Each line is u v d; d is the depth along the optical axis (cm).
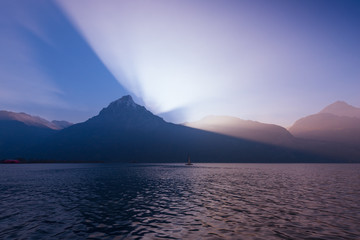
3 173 9212
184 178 7000
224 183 5456
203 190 4131
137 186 4769
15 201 2988
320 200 3091
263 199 3159
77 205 2720
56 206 2661
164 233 1656
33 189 4228
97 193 3728
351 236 1597
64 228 1788
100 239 1534
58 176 7644
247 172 10931
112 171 11294
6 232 1684
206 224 1891
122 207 2600
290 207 2602
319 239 1536
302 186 4844
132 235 1612
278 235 1612
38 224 1895
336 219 2064
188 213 2292
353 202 2942
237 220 2017
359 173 10356
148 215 2211
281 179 6744
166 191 3988
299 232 1681
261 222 1953
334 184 5306
